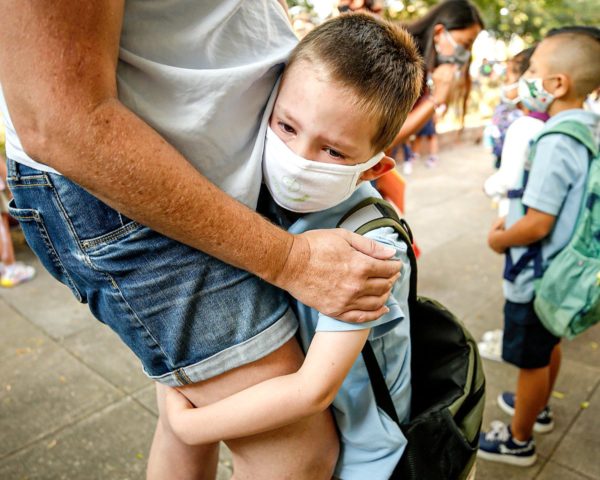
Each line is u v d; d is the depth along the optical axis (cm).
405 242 102
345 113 82
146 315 87
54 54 63
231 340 89
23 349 284
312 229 99
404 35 93
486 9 889
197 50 81
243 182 88
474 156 812
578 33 180
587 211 173
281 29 93
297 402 86
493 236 198
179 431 95
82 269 86
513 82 232
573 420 231
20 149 81
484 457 211
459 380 113
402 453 101
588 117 179
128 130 69
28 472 201
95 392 249
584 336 295
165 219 73
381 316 91
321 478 103
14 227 445
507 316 198
